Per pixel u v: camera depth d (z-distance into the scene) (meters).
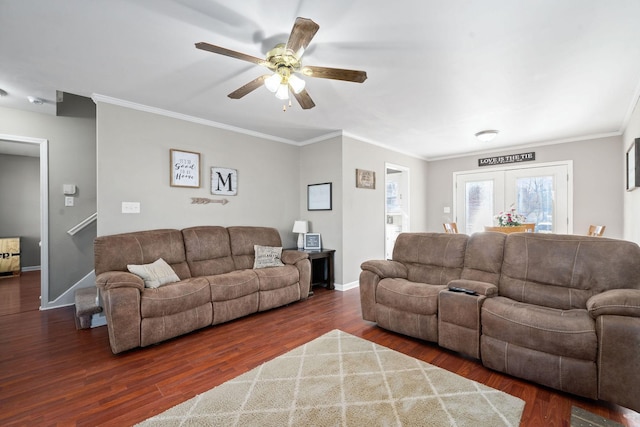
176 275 3.12
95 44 2.16
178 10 1.79
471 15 1.83
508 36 2.05
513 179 5.41
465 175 6.02
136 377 2.11
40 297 4.05
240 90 2.30
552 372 1.89
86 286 3.95
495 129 4.30
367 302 3.06
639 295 1.74
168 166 3.61
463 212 6.05
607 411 1.73
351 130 4.41
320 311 3.54
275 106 3.43
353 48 2.20
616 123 3.99
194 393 1.92
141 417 1.69
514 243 2.70
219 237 3.80
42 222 3.68
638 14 1.80
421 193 6.34
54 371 2.19
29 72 2.59
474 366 2.26
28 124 3.60
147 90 2.99
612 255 2.21
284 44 2.09
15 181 6.05
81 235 3.95
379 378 2.07
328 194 4.66
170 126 3.62
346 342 2.65
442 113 3.63
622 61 2.38
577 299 2.24
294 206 5.06
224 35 2.06
